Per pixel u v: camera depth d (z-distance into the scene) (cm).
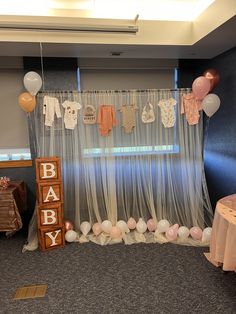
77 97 335
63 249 312
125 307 213
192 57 396
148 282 244
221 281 243
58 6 304
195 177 356
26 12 301
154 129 351
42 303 220
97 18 314
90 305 216
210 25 291
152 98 344
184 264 273
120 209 359
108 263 279
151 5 312
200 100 340
